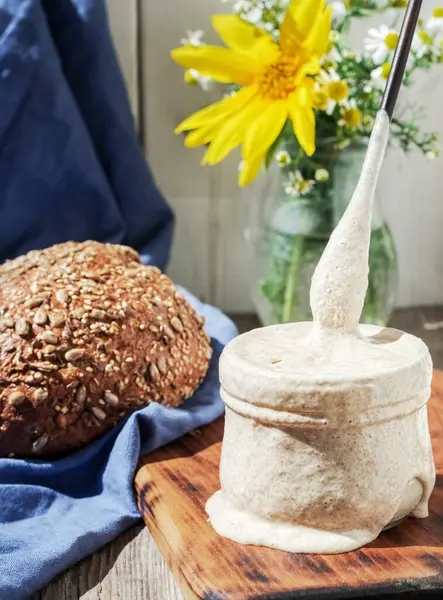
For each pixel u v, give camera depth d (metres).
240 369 0.30
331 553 0.30
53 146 0.55
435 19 0.49
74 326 0.40
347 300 0.32
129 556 0.34
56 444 0.39
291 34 0.45
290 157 0.50
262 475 0.30
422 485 0.32
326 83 0.46
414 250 0.66
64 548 0.33
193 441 0.41
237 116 0.46
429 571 0.29
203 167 0.65
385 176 0.64
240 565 0.29
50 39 0.55
